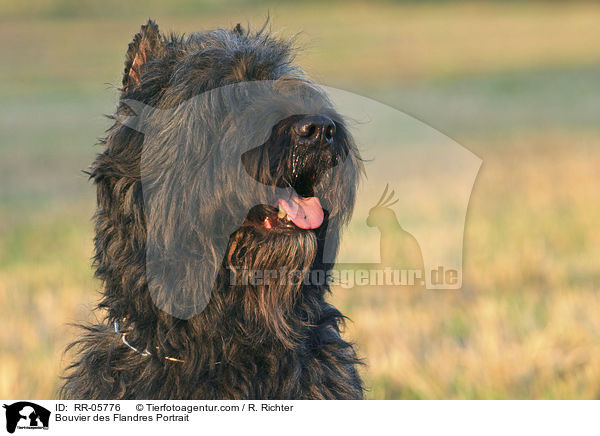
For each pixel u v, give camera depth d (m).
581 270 17.80
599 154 37.25
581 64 90.31
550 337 13.11
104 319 8.54
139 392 7.71
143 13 130.50
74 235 21.34
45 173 33.91
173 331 7.52
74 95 67.38
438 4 159.50
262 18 10.87
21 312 14.30
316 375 7.95
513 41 113.06
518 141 42.84
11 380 11.17
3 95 68.25
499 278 17.08
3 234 21.91
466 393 11.30
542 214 24.23
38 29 115.25
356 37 109.62
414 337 13.30
